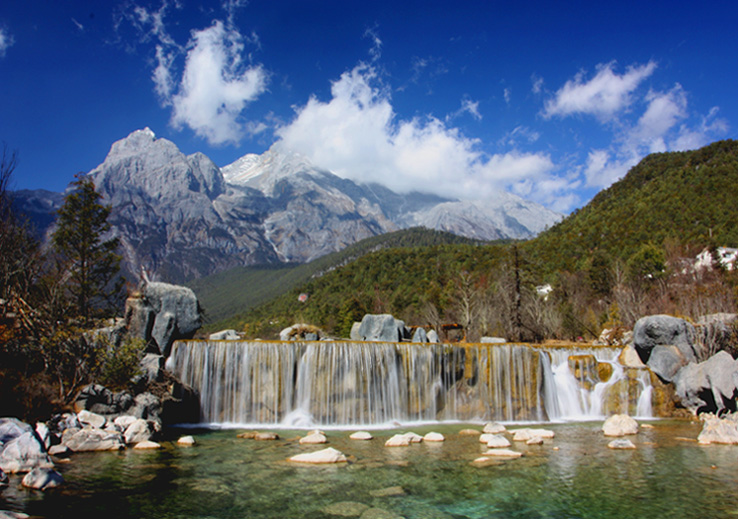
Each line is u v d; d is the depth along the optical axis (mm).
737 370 24859
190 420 24953
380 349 26688
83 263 40531
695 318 38531
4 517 10328
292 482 14047
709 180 115438
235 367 25641
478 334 56031
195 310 27500
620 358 31734
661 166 160500
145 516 11188
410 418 26719
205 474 14680
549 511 11984
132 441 18594
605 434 22000
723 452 18062
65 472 14383
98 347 21703
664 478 14656
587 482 14250
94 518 10906
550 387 28859
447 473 15086
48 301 23812
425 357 27500
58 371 19656
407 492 13258
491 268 103562
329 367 25922
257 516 11406
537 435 20453
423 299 91438
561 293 73625
